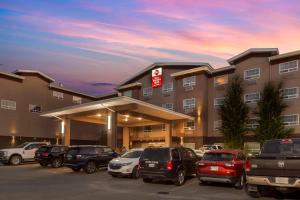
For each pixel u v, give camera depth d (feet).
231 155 51.62
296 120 118.52
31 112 155.43
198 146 144.77
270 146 43.52
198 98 148.25
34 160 96.48
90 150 75.46
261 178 40.40
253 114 129.39
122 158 66.90
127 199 41.81
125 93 180.14
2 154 96.27
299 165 38.06
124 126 147.74
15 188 50.88
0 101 143.13
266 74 129.18
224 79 144.15
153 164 55.42
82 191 48.34
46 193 46.14
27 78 155.43
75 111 117.19
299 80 119.55
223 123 128.67
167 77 163.43
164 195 45.27
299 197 43.65
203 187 53.01
